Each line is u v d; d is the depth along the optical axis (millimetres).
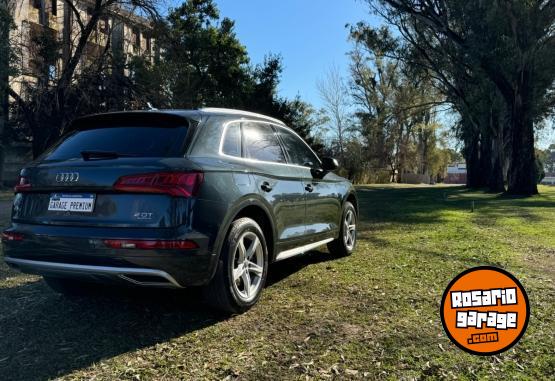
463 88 28344
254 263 4332
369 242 7812
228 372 3037
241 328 3803
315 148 32188
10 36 19969
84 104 20234
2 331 3752
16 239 3887
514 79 21969
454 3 21156
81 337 3631
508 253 6758
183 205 3537
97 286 5020
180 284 3590
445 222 10664
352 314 4109
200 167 3727
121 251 3459
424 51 28062
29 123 21016
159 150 3811
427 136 57438
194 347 3434
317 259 6422
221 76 28516
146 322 3955
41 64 20469
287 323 3906
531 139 22594
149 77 23219
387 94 46750
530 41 20172
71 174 3734
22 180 4035
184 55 24547
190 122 4062
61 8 28156
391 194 23953
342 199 6406
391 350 3350
